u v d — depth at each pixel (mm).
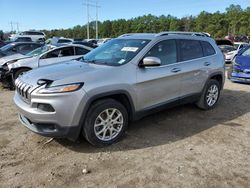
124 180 3582
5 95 8320
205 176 3684
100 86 4203
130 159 4102
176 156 4203
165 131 5148
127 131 5098
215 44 6625
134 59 4746
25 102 4305
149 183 3521
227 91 8664
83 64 4863
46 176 3672
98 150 4363
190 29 88062
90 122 4211
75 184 3502
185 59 5668
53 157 4156
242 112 6398
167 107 5383
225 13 85375
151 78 4867
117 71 4496
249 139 4863
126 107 4734
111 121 4480
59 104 3926
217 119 5867
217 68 6387
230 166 3945
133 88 4621
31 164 3967
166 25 93750
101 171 3785
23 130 5156
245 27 78875
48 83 4031
